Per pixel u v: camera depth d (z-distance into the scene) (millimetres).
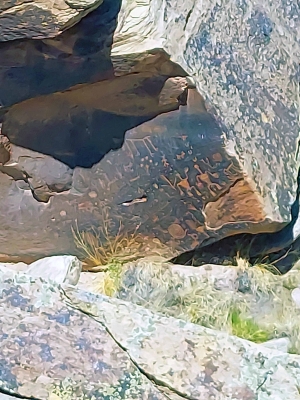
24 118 5547
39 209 5977
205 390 4051
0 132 5551
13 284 4430
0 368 4070
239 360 4207
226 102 5547
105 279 5980
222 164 5566
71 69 5164
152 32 5020
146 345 4227
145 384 4066
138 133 5617
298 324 5809
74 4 4598
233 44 5797
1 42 4910
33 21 4652
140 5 5070
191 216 5883
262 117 5906
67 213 5977
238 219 5828
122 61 5043
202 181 5688
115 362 4145
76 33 4934
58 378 4059
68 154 5738
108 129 5629
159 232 5988
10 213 6004
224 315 5688
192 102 5383
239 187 5645
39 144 5688
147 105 5449
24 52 5043
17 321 4277
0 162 5727
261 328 5711
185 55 5195
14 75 5199
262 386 4102
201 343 4262
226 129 5480
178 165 5660
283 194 5949
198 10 5453
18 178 5887
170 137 5570
